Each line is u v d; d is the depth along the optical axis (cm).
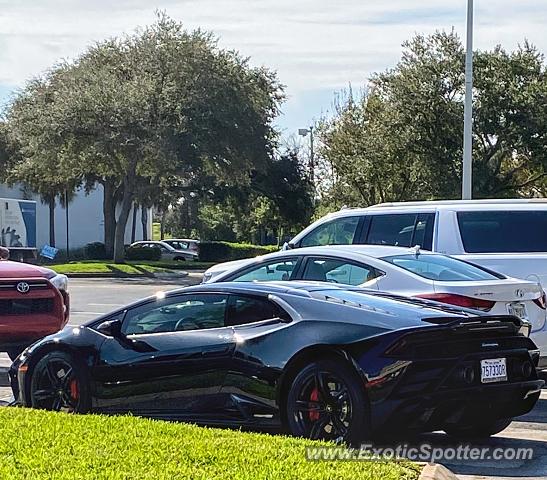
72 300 2373
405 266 996
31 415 746
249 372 750
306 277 1040
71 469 556
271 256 1081
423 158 4175
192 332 797
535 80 4141
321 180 5372
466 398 710
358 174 4450
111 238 5397
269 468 566
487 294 945
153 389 796
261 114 4622
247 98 4478
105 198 5400
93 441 638
